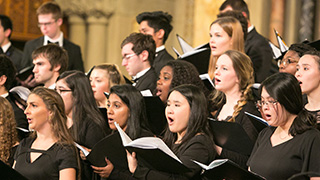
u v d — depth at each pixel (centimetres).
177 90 617
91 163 626
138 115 682
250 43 958
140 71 900
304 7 1599
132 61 894
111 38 1708
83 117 727
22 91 834
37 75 911
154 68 955
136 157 603
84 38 1736
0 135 708
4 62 886
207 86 775
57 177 605
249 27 980
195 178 586
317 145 527
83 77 745
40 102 624
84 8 1708
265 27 1570
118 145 614
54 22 1191
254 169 562
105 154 618
